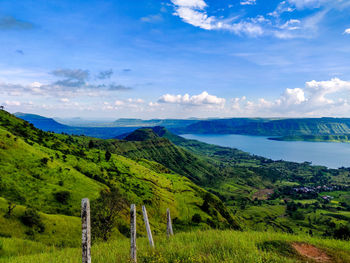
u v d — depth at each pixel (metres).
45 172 76.25
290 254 9.70
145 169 177.75
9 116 150.25
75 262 9.29
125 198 42.03
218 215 135.62
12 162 72.25
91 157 141.88
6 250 21.61
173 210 113.75
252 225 186.00
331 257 9.58
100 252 10.27
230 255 8.28
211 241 10.65
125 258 8.55
